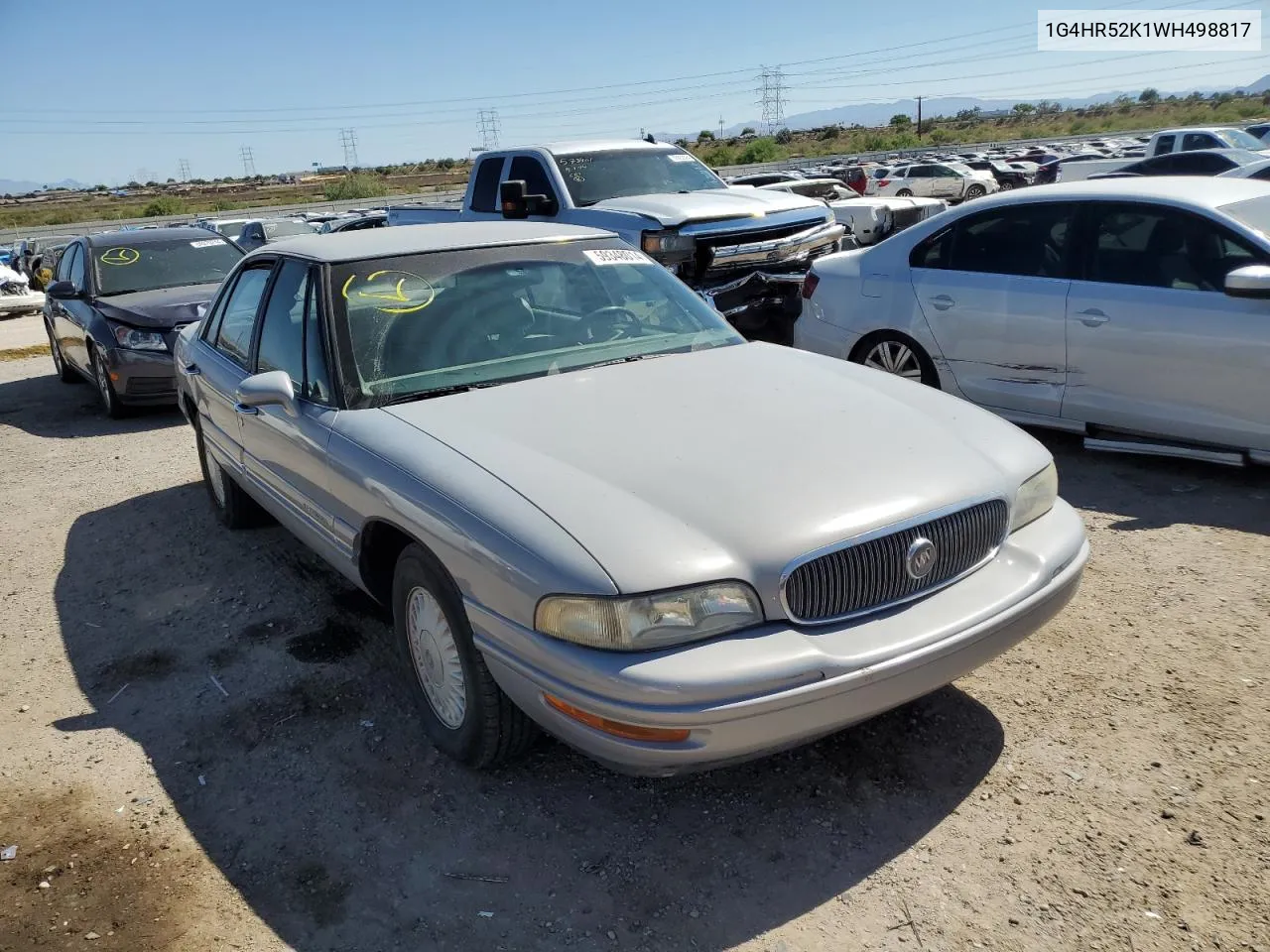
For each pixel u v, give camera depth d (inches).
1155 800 111.5
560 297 159.3
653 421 123.6
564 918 100.3
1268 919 94.1
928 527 108.3
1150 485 208.2
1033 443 129.2
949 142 3016.7
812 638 99.8
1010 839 107.1
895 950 93.7
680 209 319.3
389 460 122.4
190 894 106.8
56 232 1935.3
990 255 234.5
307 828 116.6
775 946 95.0
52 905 106.0
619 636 95.3
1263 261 193.6
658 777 111.2
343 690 147.0
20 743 138.6
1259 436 196.4
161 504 242.1
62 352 404.8
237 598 181.9
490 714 114.6
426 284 152.3
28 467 289.9
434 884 106.3
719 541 100.4
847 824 111.3
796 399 131.9
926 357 247.3
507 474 111.3
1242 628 147.3
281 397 140.3
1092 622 152.2
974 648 107.0
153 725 141.6
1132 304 208.1
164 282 372.2
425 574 118.3
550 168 358.6
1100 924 95.0
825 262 270.5
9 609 185.2
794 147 3272.6
